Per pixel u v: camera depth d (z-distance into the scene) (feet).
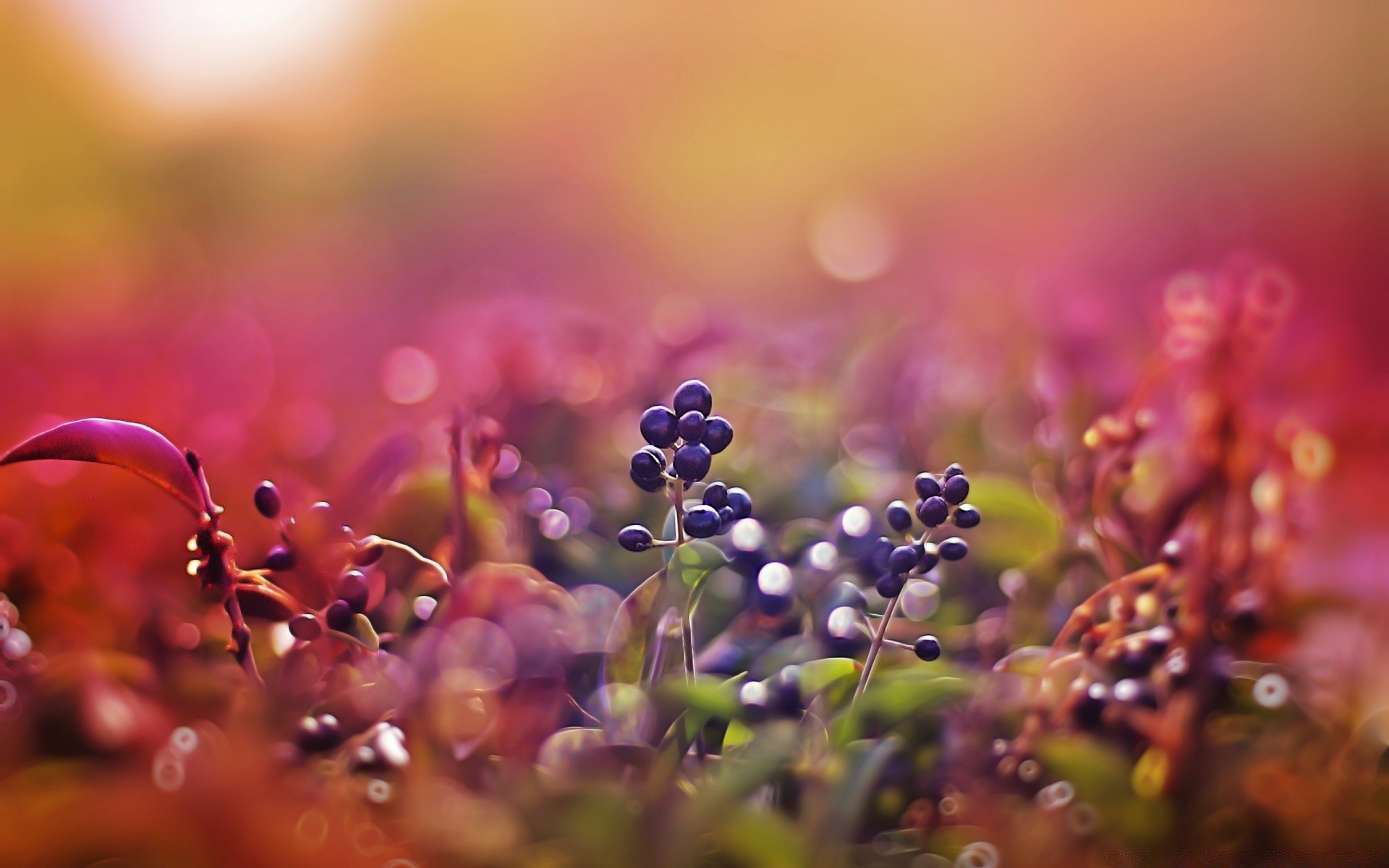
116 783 1.87
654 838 1.86
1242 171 7.60
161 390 2.91
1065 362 2.55
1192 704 2.00
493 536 2.17
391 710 1.96
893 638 2.18
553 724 1.97
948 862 1.93
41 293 4.07
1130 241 6.28
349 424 2.77
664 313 3.66
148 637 2.08
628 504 2.46
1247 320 2.12
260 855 1.85
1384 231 5.71
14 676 1.99
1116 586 2.04
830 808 1.90
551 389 2.70
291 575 1.99
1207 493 2.09
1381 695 2.05
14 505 2.23
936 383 3.11
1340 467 2.46
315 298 4.77
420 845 1.86
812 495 2.52
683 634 2.03
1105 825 1.93
